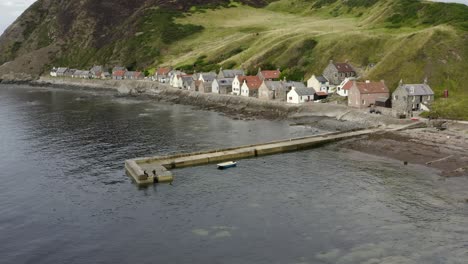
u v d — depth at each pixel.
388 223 50.56
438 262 41.84
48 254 45.94
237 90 154.88
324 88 143.75
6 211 57.34
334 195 59.88
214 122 118.25
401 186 62.47
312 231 49.16
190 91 169.62
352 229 49.31
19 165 78.56
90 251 46.31
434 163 71.69
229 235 48.84
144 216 54.75
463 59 128.88
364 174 68.50
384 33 176.88
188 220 53.16
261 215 53.94
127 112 140.62
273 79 167.00
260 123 115.38
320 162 76.44
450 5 186.38
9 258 45.19
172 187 65.38
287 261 43.00
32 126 116.75
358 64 159.75
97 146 92.31
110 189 65.06
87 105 161.00
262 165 75.81
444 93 115.94
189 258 44.19
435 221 50.75
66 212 56.75
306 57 175.38
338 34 182.38
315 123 111.19
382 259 42.75
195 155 80.00
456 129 90.62
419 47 134.38
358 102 116.12
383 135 91.12
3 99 187.62
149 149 88.94
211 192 62.69
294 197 59.62
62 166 77.62
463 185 61.81
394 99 111.75
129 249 46.50
